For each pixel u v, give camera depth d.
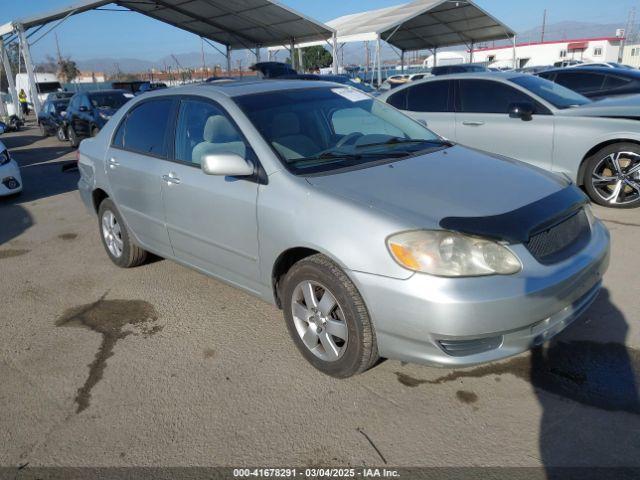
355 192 2.84
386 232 2.57
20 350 3.55
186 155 3.78
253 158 3.24
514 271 2.48
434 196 2.80
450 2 23.20
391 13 25.91
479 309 2.40
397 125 3.99
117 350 3.48
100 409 2.87
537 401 2.73
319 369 3.05
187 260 3.97
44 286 4.64
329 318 2.90
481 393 2.82
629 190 5.83
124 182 4.36
